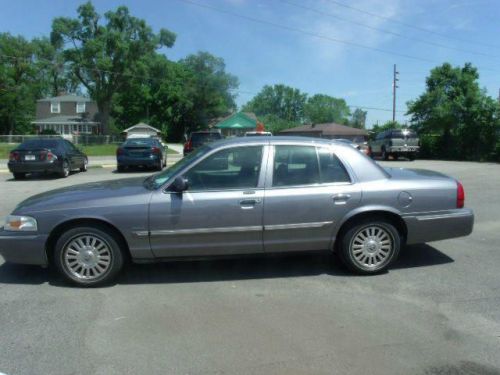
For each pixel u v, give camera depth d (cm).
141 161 1914
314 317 433
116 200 511
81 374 339
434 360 356
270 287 512
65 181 1581
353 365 349
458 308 452
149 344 383
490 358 359
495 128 2756
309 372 340
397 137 2848
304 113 12356
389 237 548
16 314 444
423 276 546
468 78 3419
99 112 7169
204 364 352
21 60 6819
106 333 403
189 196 514
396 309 450
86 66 6272
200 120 8625
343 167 545
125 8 6281
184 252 521
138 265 591
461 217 560
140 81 6631
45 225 506
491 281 528
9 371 343
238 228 520
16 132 7144
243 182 527
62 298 484
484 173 1798
